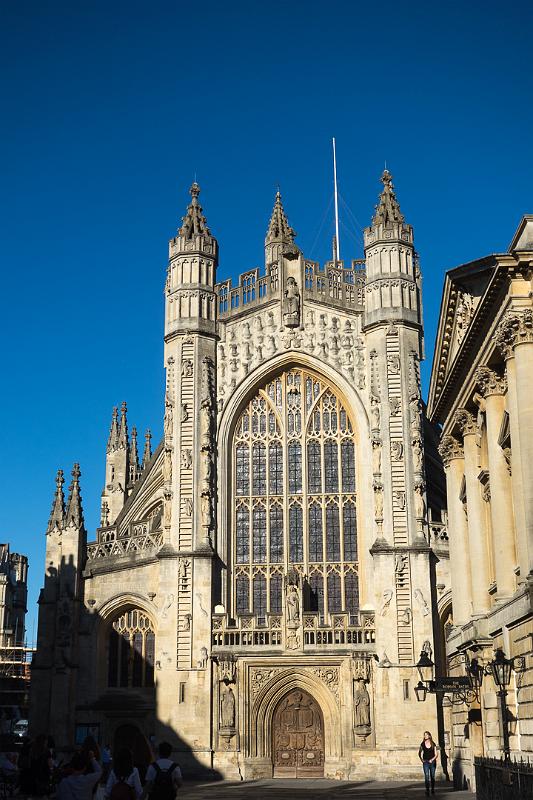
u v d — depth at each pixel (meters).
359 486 70.50
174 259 74.75
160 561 68.44
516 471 40.03
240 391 72.56
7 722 96.00
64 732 68.19
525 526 38.38
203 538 68.69
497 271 40.03
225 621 67.44
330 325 73.12
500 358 44.09
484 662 46.72
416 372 70.81
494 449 44.66
